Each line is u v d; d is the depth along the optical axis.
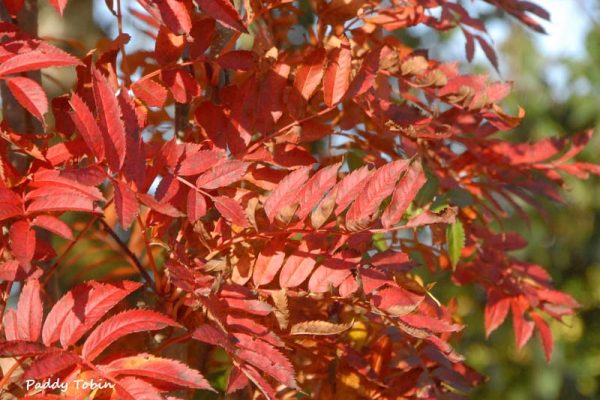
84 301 1.12
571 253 4.09
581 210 3.88
